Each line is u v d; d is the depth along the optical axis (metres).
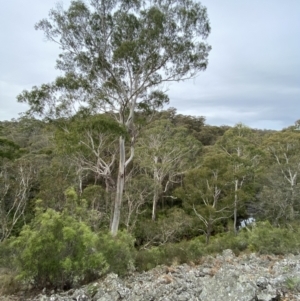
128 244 8.38
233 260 7.65
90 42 14.15
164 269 7.02
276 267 5.50
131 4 13.65
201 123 60.41
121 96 15.15
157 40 13.88
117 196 14.50
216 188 23.53
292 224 22.03
